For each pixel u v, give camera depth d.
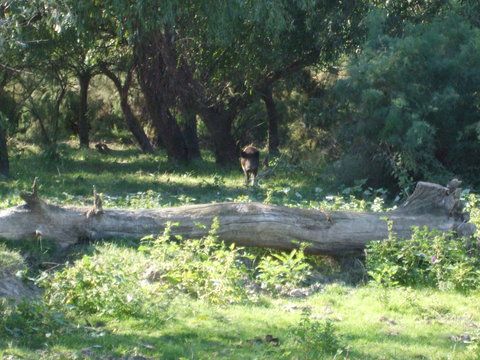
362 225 10.90
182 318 7.89
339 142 20.73
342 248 10.88
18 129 34.47
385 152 18.95
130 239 10.65
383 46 19.86
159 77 23.28
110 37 24.97
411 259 10.24
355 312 8.68
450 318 8.66
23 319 7.29
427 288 9.90
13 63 24.55
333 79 29.53
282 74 25.41
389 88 19.08
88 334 7.16
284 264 9.84
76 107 39.16
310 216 10.80
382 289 9.47
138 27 19.19
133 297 7.96
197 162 27.06
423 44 18.98
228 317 8.04
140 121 36.75
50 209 10.41
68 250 10.37
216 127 26.56
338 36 22.81
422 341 7.61
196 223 10.63
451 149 19.12
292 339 7.27
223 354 6.80
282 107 32.81
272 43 22.89
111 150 33.72
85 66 30.53
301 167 23.02
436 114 18.89
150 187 19.05
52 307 7.77
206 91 24.25
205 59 23.67
